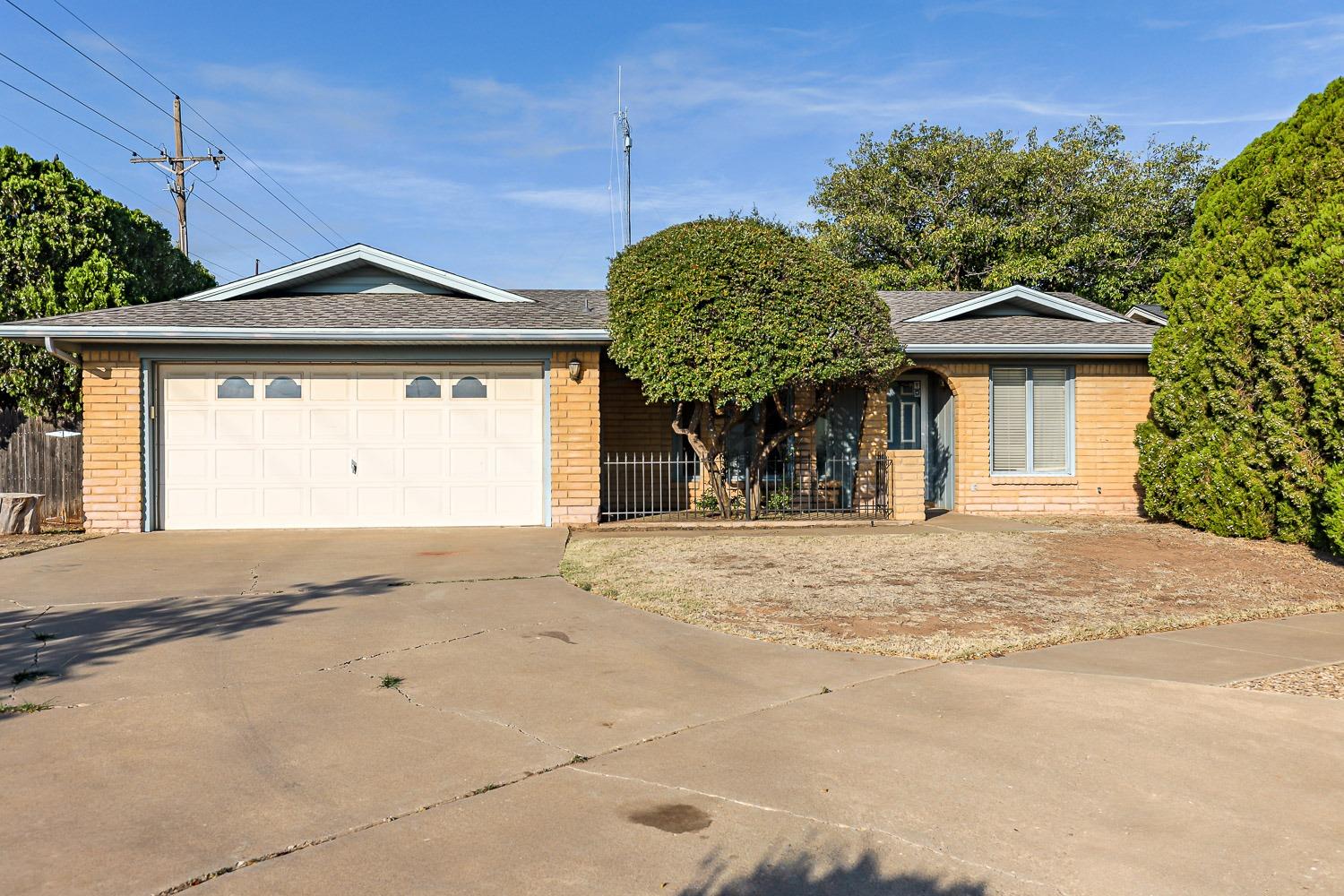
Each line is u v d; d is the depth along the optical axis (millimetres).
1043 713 5340
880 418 15141
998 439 15648
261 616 7715
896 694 5688
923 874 3525
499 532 13016
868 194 32219
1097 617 7750
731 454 15438
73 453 14219
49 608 7996
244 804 4098
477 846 3721
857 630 7270
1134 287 29688
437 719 5215
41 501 13828
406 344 13406
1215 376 12312
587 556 10750
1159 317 20656
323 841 3750
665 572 9672
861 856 3670
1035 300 16828
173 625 7395
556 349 13656
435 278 14883
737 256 12453
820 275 12727
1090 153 30641
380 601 8320
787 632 7219
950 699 5605
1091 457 15672
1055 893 3398
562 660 6434
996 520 14641
